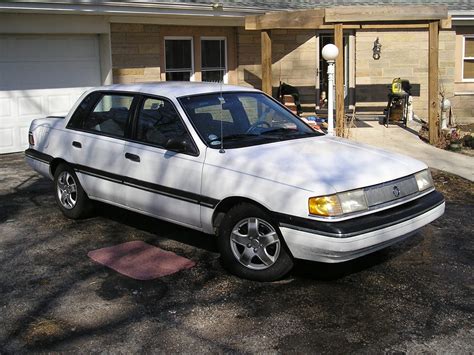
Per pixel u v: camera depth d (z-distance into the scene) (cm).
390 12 1135
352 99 1589
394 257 582
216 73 1420
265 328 430
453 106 1581
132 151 600
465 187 899
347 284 512
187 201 550
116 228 671
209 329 429
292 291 496
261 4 1319
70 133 684
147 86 636
